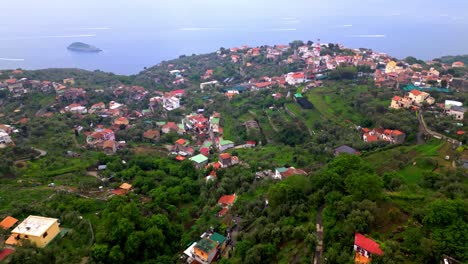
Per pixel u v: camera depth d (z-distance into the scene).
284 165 107.88
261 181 95.25
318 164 102.44
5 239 63.53
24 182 95.19
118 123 158.38
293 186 73.69
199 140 150.62
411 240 48.19
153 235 68.19
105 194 91.56
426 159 91.56
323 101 159.88
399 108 133.75
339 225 58.25
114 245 64.81
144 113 183.25
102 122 162.62
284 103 168.38
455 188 67.38
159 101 199.62
